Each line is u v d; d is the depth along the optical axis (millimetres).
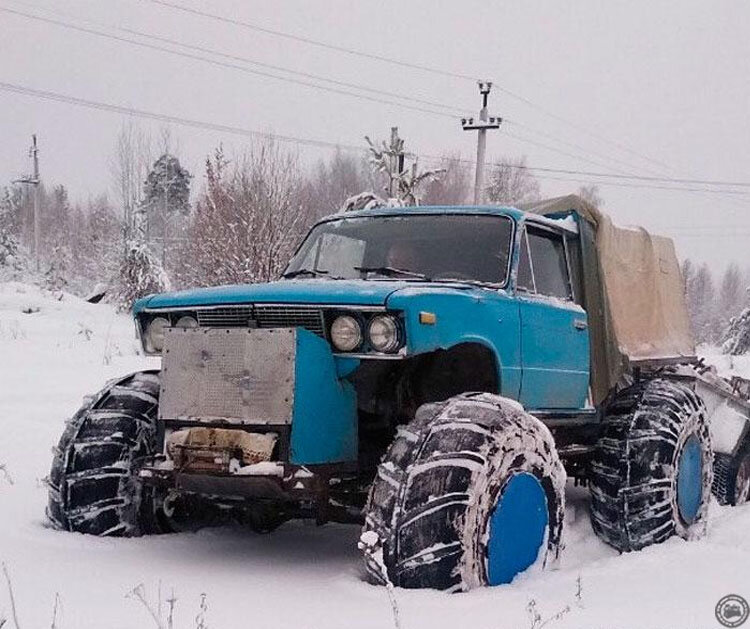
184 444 4184
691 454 5496
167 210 42469
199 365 4242
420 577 3607
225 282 19703
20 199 60094
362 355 4078
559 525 4238
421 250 5324
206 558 4395
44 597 3395
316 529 5387
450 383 4734
